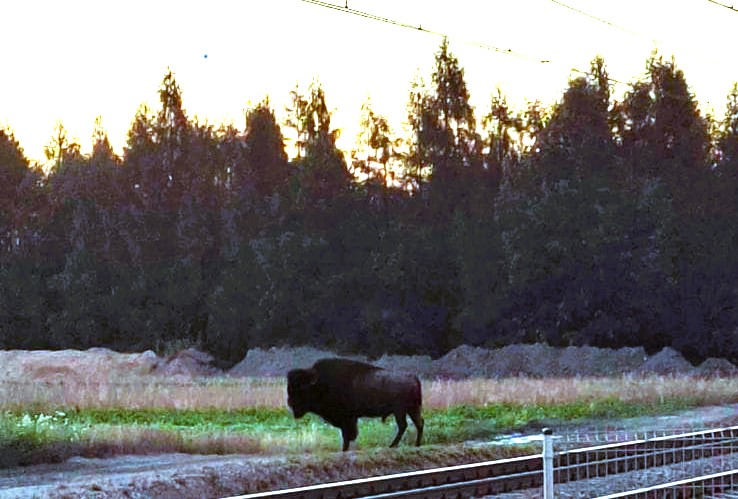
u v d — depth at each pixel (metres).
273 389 43.19
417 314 75.44
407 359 72.25
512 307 71.31
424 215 79.88
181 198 87.69
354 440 22.55
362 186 82.00
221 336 78.50
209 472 17.27
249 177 85.25
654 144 75.38
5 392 37.72
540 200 70.88
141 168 88.62
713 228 69.62
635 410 33.16
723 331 68.12
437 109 82.69
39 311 83.38
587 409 33.09
